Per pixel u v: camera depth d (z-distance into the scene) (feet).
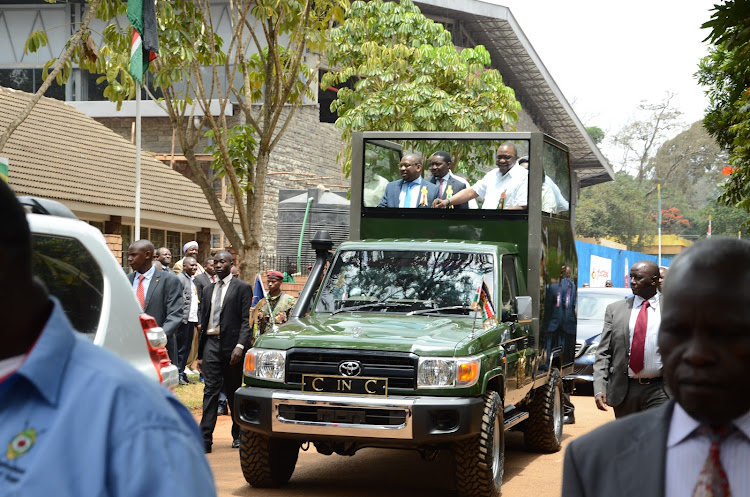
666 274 6.82
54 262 14.88
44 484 5.26
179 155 91.71
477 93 73.26
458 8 136.36
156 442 5.43
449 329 27.37
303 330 27.35
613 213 287.89
